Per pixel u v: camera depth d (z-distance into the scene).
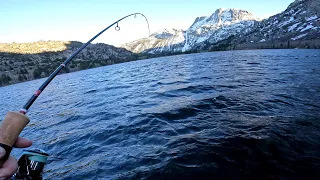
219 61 45.81
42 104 18.53
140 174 5.29
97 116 11.52
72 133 9.21
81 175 5.67
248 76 19.78
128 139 7.67
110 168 5.82
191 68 34.75
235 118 8.61
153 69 44.12
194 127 8.02
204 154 5.89
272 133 6.88
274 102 10.43
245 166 5.31
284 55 54.28
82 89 25.62
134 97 15.40
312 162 5.33
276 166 5.25
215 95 12.73
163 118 9.42
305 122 7.72
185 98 12.91
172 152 6.18
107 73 52.19
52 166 6.48
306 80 15.77
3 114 17.52
